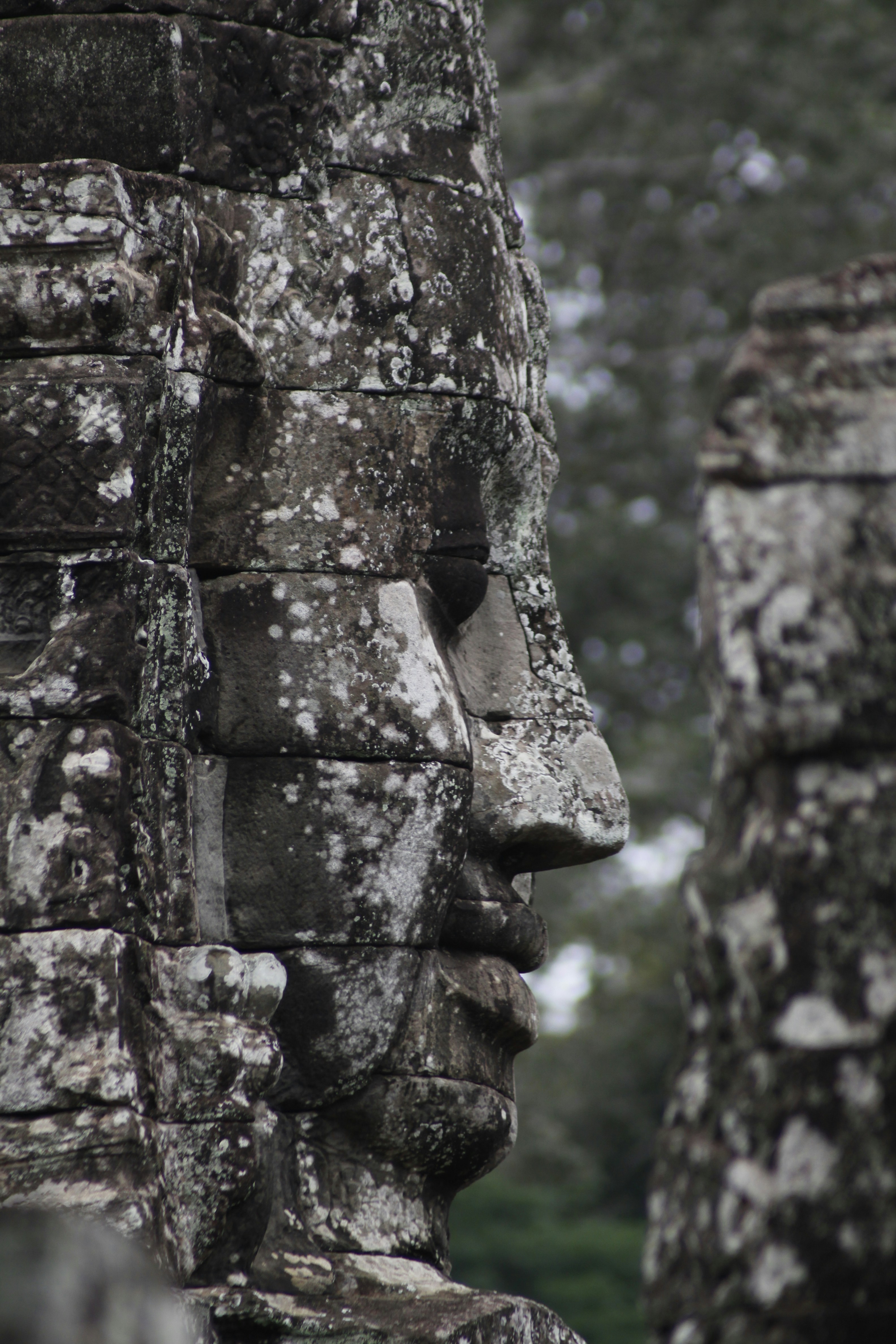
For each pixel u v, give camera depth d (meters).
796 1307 7.30
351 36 15.91
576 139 56.06
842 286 7.98
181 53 14.57
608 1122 65.25
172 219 14.17
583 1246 56.16
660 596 55.94
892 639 7.57
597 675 55.59
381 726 14.98
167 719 13.74
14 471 13.45
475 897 15.91
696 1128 7.75
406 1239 15.01
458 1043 15.37
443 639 15.88
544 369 17.80
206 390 14.34
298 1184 14.68
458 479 15.86
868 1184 7.29
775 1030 7.50
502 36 57.06
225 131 15.16
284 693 14.87
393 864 14.88
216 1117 13.14
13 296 13.64
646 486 56.69
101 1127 12.24
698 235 55.81
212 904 14.55
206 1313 12.77
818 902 7.52
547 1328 14.90
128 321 13.76
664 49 55.53
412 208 15.95
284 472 15.22
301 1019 14.62
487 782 16.28
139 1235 11.91
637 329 56.38
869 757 7.59
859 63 55.16
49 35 14.54
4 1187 12.11
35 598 13.43
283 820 14.73
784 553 7.71
